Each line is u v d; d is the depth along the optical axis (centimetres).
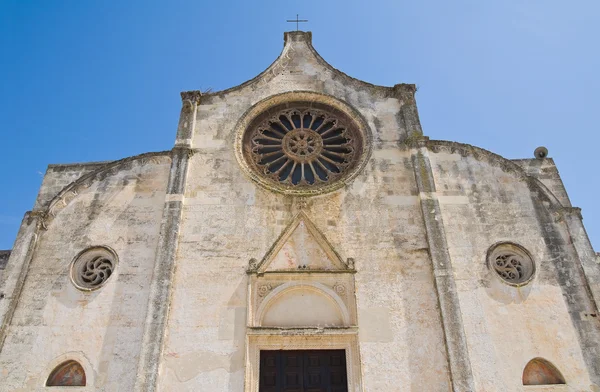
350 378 1448
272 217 1720
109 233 1714
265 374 1486
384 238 1683
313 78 2088
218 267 1614
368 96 2041
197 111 1992
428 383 1437
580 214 1736
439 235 1666
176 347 1474
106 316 1545
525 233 1719
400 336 1506
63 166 2012
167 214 1697
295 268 1612
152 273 1592
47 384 1462
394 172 1834
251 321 1514
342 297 1568
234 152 1872
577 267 1638
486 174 1847
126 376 1447
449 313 1520
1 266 1872
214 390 1414
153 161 1867
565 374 1464
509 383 1447
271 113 2038
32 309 1565
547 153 2027
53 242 1702
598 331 1524
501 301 1579
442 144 1903
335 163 1903
